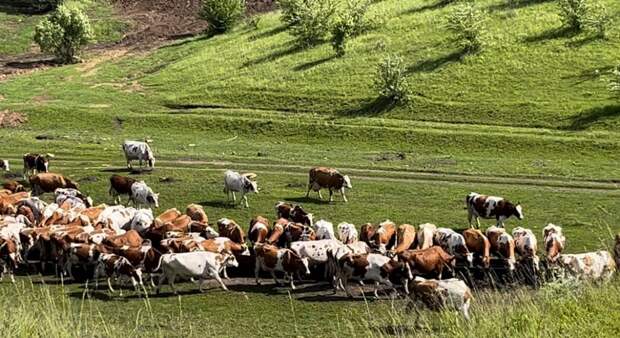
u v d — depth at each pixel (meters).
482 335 14.98
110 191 39.59
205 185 43.72
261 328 23.33
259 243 29.25
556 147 51.47
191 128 61.56
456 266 29.23
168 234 30.52
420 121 58.84
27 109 66.25
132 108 67.19
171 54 86.19
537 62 64.06
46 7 111.75
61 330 15.45
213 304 25.73
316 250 28.61
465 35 67.88
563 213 37.62
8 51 97.38
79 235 29.53
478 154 52.09
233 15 92.50
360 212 38.25
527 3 75.44
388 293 26.39
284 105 64.75
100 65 85.38
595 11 68.50
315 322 23.80
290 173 47.28
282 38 81.94
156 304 25.66
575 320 15.14
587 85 59.56
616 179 44.47
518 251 29.62
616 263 26.88
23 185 44.75
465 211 38.41
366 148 55.16
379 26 78.19
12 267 29.00
